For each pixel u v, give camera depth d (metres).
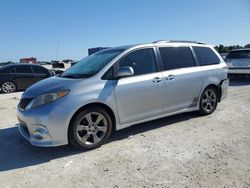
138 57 4.86
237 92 9.32
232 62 12.38
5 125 5.92
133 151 4.15
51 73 13.19
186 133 4.91
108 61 4.55
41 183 3.29
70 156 4.07
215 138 4.61
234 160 3.71
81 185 3.20
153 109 4.99
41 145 3.95
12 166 3.80
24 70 12.63
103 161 3.84
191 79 5.53
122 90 4.48
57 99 3.96
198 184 3.12
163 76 5.05
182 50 5.61
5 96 10.83
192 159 3.79
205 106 6.03
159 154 4.00
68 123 4.00
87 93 4.13
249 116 5.96
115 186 3.15
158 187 3.08
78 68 5.00
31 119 3.96
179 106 5.45
